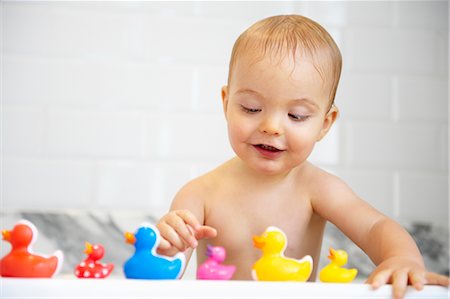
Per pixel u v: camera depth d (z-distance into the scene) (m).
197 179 1.33
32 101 1.87
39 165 1.86
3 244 1.79
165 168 1.91
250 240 1.26
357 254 1.89
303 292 0.82
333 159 1.95
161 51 1.93
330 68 1.17
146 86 1.92
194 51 1.94
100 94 1.90
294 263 0.91
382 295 0.85
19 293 0.78
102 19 1.91
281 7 1.98
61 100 1.88
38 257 0.84
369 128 1.97
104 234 1.85
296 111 1.11
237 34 1.96
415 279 0.88
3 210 1.83
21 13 1.88
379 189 1.96
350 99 1.97
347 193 1.26
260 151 1.13
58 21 1.90
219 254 0.94
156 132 1.91
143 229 0.90
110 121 1.90
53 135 1.87
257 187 1.27
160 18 1.93
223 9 1.96
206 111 1.93
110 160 1.89
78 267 0.91
